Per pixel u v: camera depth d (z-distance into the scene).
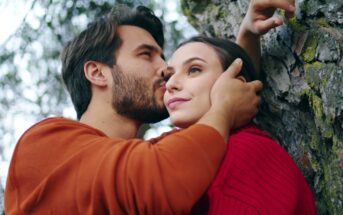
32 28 4.20
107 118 2.40
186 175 1.73
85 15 4.07
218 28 2.59
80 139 1.96
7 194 2.02
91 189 1.81
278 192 1.76
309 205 1.88
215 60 1.99
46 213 1.87
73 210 1.84
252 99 1.95
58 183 1.88
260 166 1.79
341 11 1.87
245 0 2.39
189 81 1.97
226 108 1.88
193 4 2.69
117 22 2.48
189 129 1.82
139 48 2.45
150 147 1.82
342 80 1.81
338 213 1.94
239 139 1.85
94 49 2.45
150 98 2.40
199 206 1.75
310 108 2.04
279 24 2.04
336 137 1.89
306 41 1.99
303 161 2.15
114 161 1.81
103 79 2.42
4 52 4.27
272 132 2.34
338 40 1.85
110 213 1.78
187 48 2.02
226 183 1.75
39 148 1.97
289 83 2.09
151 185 1.74
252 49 2.17
